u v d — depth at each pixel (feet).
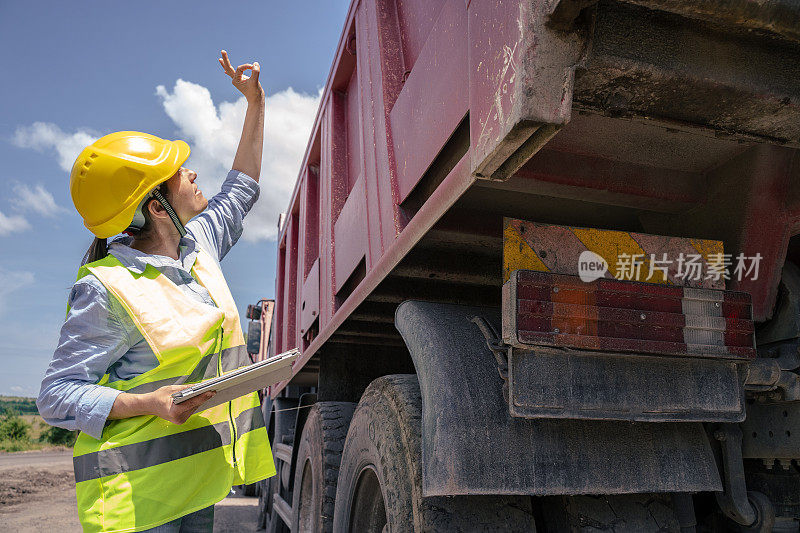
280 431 18.28
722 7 3.04
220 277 5.31
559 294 4.65
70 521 22.17
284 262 21.02
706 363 5.01
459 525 5.26
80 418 4.11
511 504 5.48
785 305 5.58
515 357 4.71
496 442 5.00
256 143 6.57
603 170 5.58
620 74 3.47
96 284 4.30
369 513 7.21
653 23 3.50
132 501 4.09
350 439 7.76
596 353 4.72
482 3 4.02
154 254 4.88
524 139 3.52
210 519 4.96
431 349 5.46
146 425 4.33
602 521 5.31
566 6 3.09
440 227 6.32
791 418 5.76
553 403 4.65
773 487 6.35
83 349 4.26
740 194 5.45
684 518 5.71
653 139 5.26
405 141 6.21
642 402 4.78
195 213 5.10
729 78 3.57
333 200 10.12
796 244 5.89
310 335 12.85
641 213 6.51
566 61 3.28
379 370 11.56
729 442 6.03
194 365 4.59
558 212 6.59
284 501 14.80
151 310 4.40
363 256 7.75
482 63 3.96
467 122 4.71
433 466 4.95
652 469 5.22
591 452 5.15
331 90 10.75
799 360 5.46
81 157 4.52
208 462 4.62
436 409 5.11
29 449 88.53
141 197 4.56
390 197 6.50
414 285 7.98
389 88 7.05
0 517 23.47
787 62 3.68
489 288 8.23
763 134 4.07
